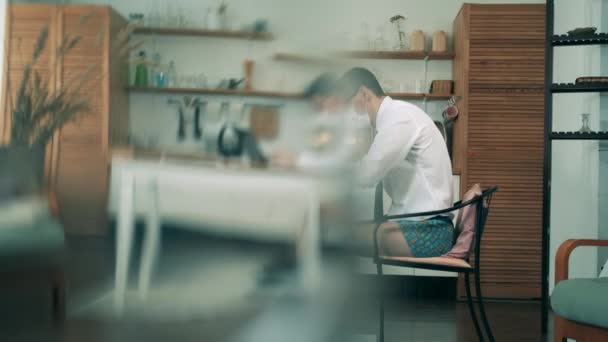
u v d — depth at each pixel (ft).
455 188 11.09
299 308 0.52
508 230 10.95
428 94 12.03
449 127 11.80
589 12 10.15
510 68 11.00
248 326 0.50
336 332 0.54
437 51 12.09
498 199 10.97
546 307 7.89
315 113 0.55
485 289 10.92
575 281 5.32
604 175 9.97
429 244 5.10
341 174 0.56
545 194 8.11
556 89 8.20
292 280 0.53
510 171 10.97
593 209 10.04
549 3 8.25
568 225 10.59
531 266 10.90
